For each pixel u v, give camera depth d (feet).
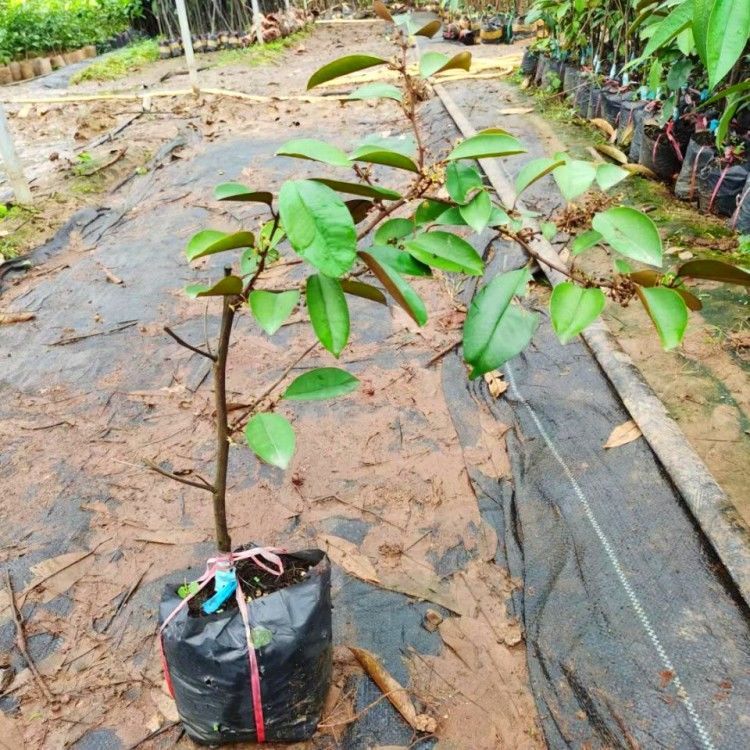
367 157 3.14
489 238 10.85
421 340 8.91
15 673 5.13
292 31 36.88
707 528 5.44
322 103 21.42
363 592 5.58
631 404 6.91
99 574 5.93
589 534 5.77
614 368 7.45
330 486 6.69
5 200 14.28
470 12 34.06
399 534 6.11
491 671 4.94
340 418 7.58
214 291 3.09
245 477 6.86
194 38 34.01
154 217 13.48
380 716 4.66
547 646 5.03
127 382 8.54
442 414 7.55
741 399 7.00
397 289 3.02
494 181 12.87
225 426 3.80
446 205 3.58
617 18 14.97
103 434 7.63
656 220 10.87
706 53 4.30
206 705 4.13
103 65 30.35
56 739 4.67
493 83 22.08
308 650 4.06
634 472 6.23
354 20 43.24
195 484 3.98
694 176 11.14
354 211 3.52
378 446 7.15
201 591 4.26
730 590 5.04
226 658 3.92
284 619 3.99
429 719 4.59
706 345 7.86
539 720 4.60
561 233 10.64
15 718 4.81
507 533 6.05
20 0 31.91
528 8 31.73
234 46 33.78
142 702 4.87
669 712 4.42
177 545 6.16
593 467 6.42
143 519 6.45
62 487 6.88
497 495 6.47
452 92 20.95
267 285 10.42
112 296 10.62
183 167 15.99
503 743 4.49
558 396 7.43
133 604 5.64
